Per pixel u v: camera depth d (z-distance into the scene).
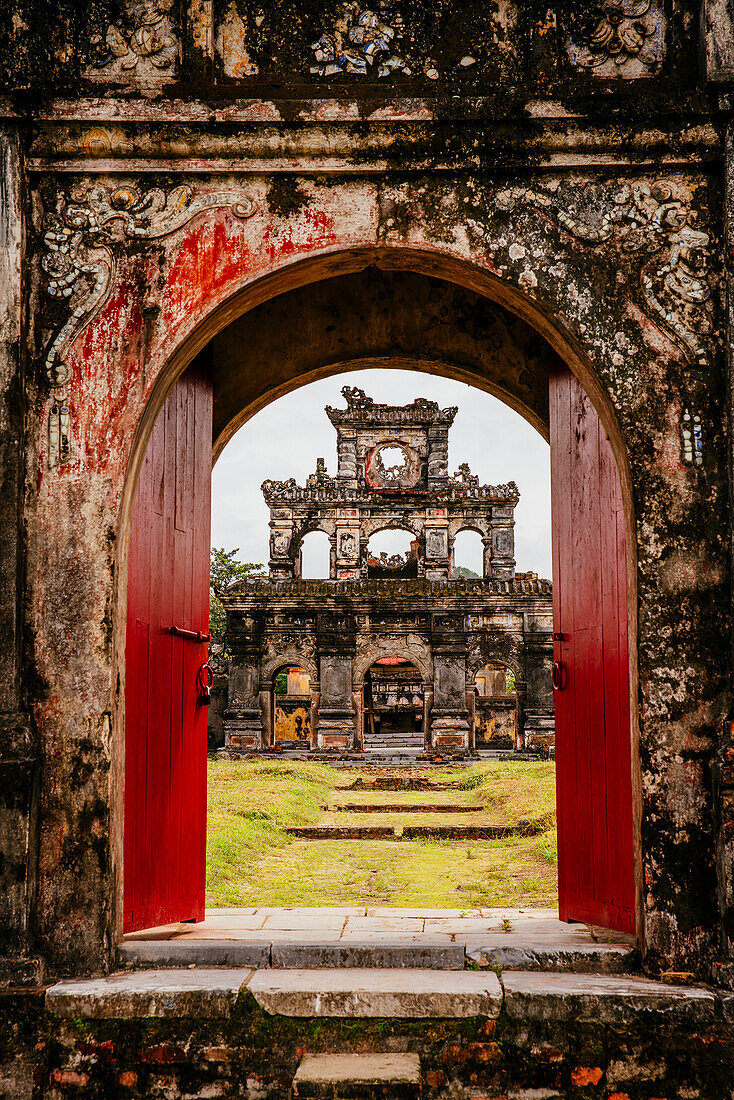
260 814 12.15
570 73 4.23
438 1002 3.68
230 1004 3.70
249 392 6.10
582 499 4.86
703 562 4.02
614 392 4.12
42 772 3.94
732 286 4.04
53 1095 3.67
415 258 4.30
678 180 4.17
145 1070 3.68
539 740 27.27
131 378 4.14
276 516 30.36
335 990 3.70
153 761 4.47
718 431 4.07
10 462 4.04
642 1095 3.62
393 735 33.78
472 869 8.56
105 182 4.23
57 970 3.85
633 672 4.06
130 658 4.22
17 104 4.12
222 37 4.29
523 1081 3.65
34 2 4.16
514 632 27.92
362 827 11.74
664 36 4.24
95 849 3.90
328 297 6.14
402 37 4.29
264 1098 3.65
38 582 4.04
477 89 4.18
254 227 4.20
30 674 4.00
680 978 3.79
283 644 28.34
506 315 6.05
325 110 4.13
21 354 4.08
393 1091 3.47
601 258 4.16
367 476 30.70
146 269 4.20
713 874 3.86
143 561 4.41
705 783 3.91
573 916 4.80
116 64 4.21
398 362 6.23
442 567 29.80
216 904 6.31
